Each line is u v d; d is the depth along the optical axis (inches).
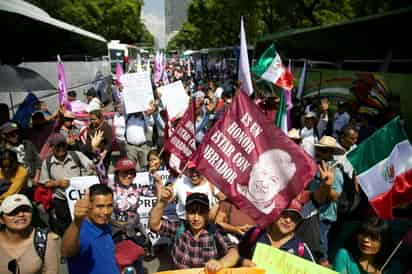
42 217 211.9
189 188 196.4
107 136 303.3
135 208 180.2
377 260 130.0
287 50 678.5
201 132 360.2
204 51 2143.2
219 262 121.6
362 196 172.7
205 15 1953.7
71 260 120.0
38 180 219.8
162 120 370.9
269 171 123.0
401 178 148.6
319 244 156.0
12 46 382.0
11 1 398.6
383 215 150.6
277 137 122.3
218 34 1904.5
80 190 210.5
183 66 1856.5
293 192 120.2
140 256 166.9
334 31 459.2
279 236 123.6
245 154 125.0
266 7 1085.8
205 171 127.3
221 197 193.6
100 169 213.3
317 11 950.4
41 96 494.3
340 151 193.0
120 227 173.8
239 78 181.2
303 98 583.2
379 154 153.3
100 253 121.4
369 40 404.8
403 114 353.7
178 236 141.9
